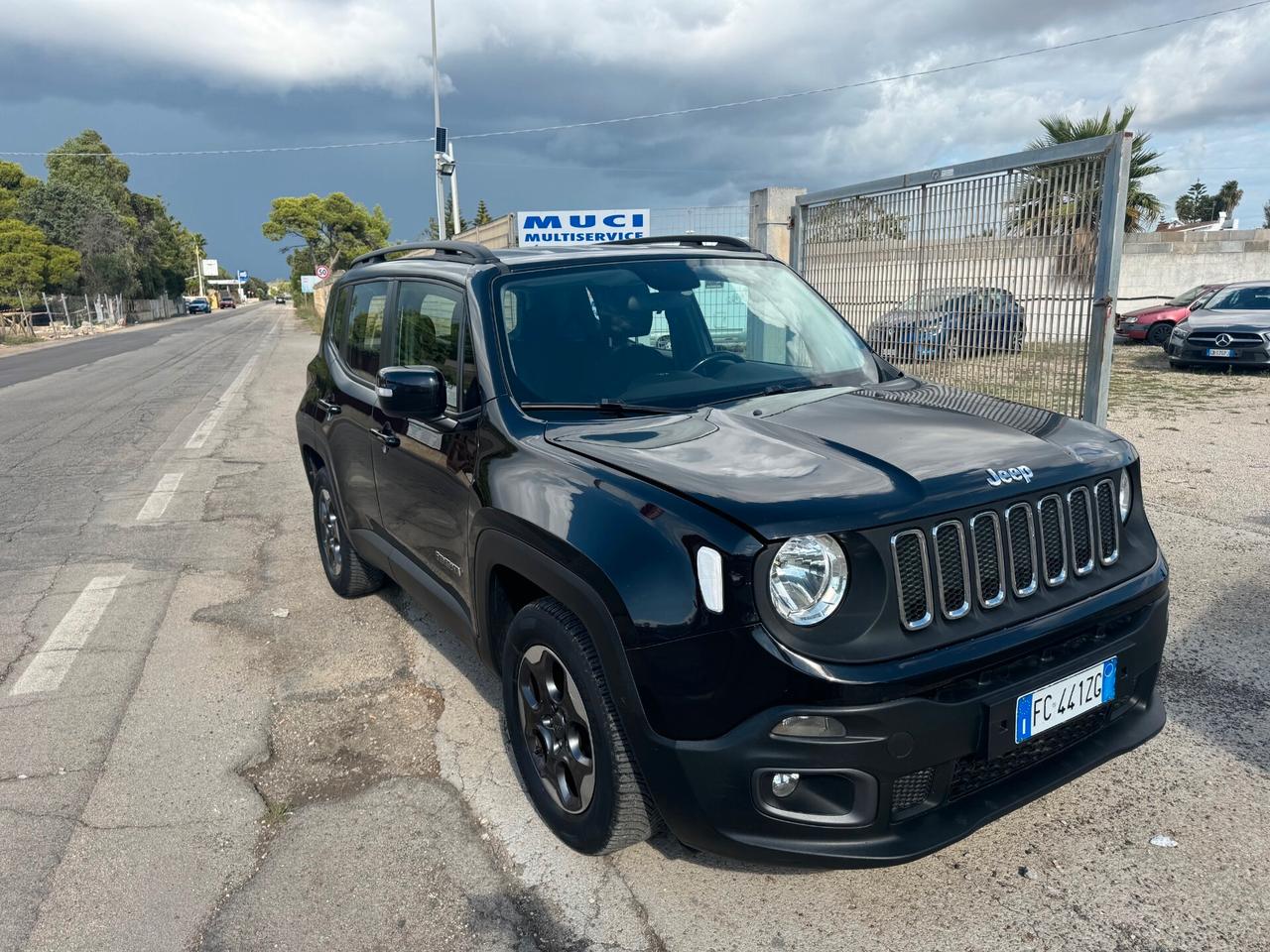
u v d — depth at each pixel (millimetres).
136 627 4836
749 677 2145
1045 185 6211
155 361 24688
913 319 7367
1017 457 2520
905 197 7406
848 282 8164
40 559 6051
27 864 2883
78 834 3035
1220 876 2580
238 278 182250
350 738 3627
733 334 3574
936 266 7133
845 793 2205
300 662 4336
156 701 3988
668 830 2736
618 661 2346
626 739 2479
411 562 3824
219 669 4289
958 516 2289
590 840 2680
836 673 2107
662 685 2254
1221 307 14648
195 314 98250
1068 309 6129
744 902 2578
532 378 3141
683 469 2467
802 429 2729
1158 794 2973
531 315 3326
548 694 2797
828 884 2645
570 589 2488
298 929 2551
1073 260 6066
